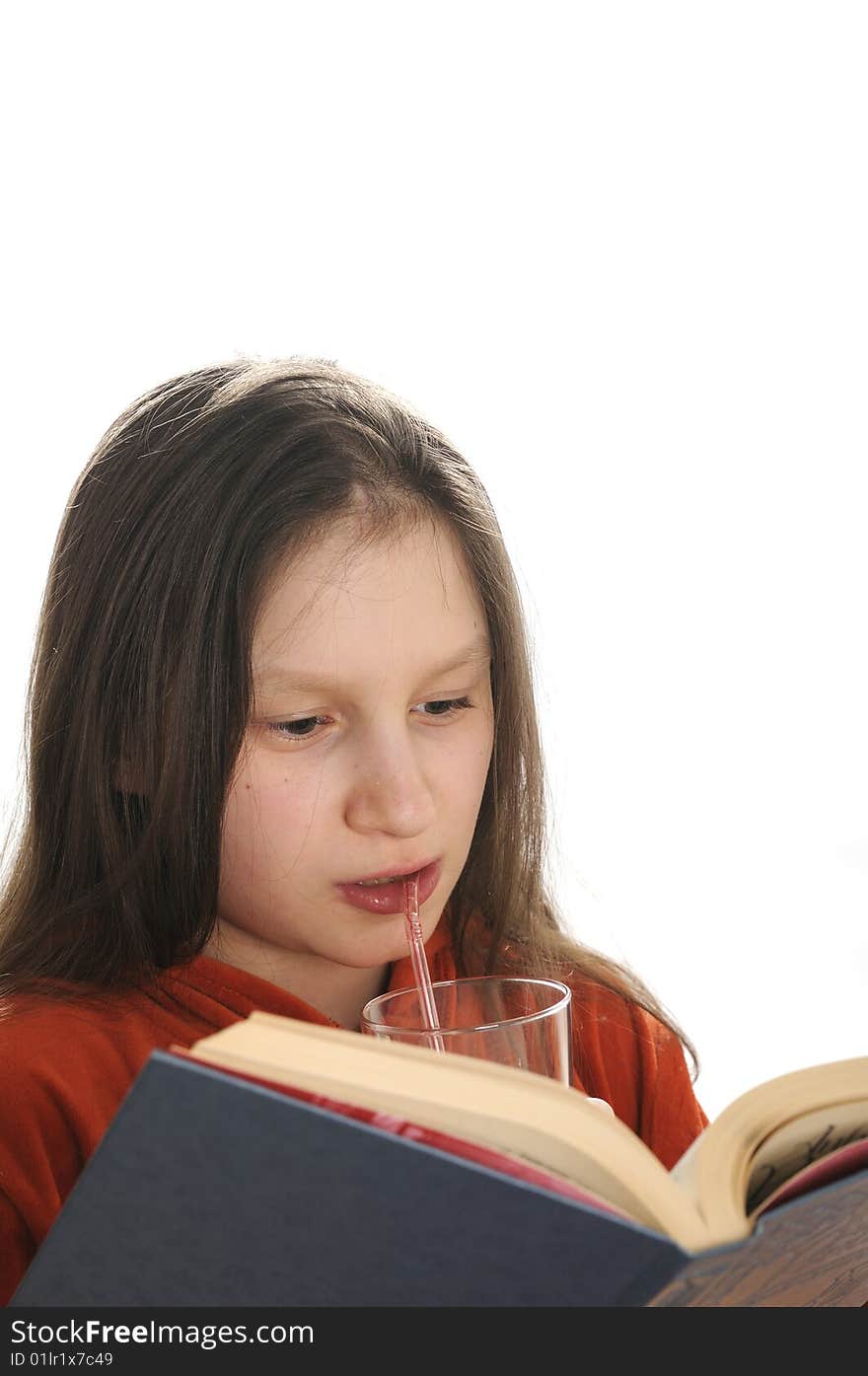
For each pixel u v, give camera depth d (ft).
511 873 4.01
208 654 3.18
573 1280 1.83
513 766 3.90
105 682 3.40
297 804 3.17
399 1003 3.01
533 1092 2.01
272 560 3.12
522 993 3.04
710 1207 1.92
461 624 3.30
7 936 3.67
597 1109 2.02
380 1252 1.88
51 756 3.60
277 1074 1.91
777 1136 2.14
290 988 3.58
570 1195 1.84
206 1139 1.80
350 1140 1.76
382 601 3.13
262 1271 1.94
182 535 3.25
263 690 3.14
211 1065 1.85
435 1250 1.85
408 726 3.29
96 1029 3.33
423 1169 1.77
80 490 3.64
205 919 3.33
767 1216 1.90
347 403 3.42
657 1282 1.81
